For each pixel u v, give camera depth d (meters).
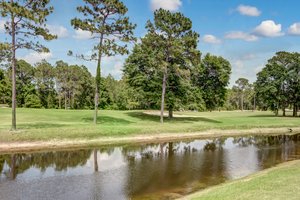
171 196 15.18
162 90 49.56
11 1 29.00
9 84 87.62
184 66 48.91
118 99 103.75
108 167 21.45
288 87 77.56
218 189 14.34
